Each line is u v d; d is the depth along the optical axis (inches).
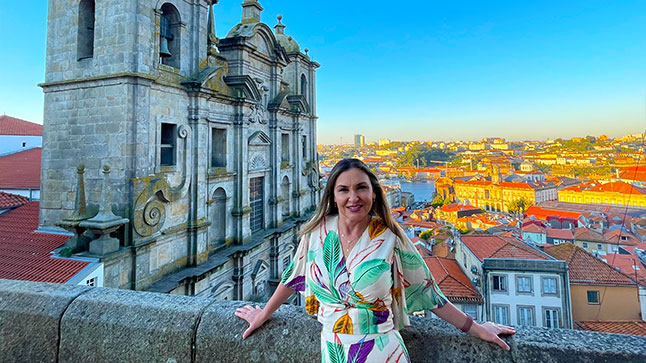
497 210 4116.6
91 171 677.9
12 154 1803.6
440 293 120.6
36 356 143.4
